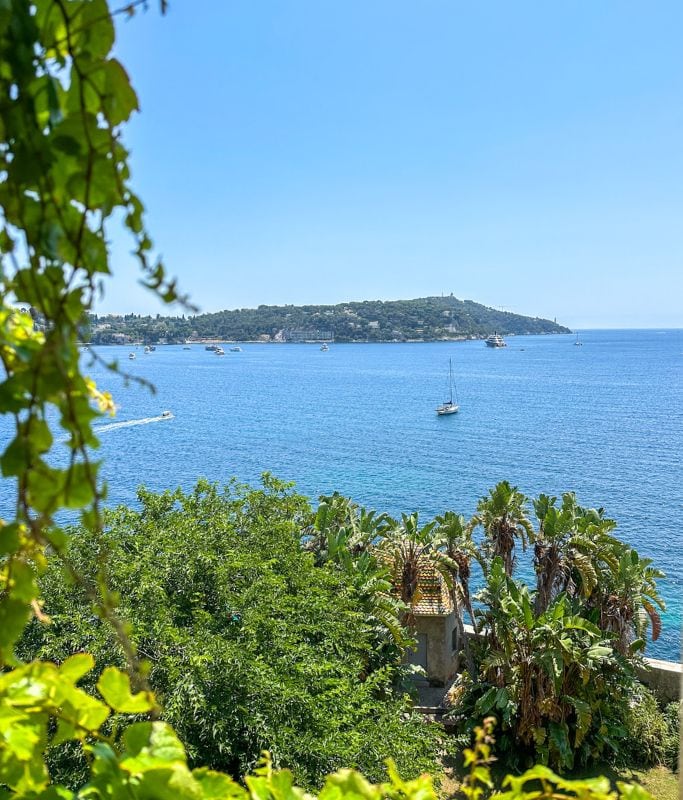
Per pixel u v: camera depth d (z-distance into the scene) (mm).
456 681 27703
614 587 28375
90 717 2080
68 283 1621
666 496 70250
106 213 1629
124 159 1678
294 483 27469
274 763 13117
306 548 29125
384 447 98438
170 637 14977
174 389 178500
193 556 18688
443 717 26328
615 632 27328
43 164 1580
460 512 63625
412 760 15672
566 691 24562
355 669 18562
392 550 29844
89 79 1604
